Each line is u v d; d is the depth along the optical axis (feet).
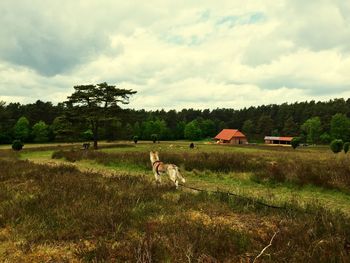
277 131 406.62
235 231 20.22
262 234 20.42
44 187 34.19
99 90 163.73
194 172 51.44
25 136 265.95
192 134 383.04
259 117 456.45
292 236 19.01
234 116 482.69
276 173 44.68
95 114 160.76
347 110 384.88
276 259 15.75
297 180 41.63
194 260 15.74
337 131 319.88
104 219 22.07
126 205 26.25
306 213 24.45
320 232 20.04
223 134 360.48
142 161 63.46
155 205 26.94
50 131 275.80
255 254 16.75
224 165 55.83
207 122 445.78
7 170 51.78
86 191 31.71
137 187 35.32
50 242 19.22
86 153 88.48
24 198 28.71
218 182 44.83
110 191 31.78
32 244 18.63
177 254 16.42
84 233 20.54
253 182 44.34
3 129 262.67
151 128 357.00
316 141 338.34
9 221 22.84
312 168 48.39
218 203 28.50
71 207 25.52
